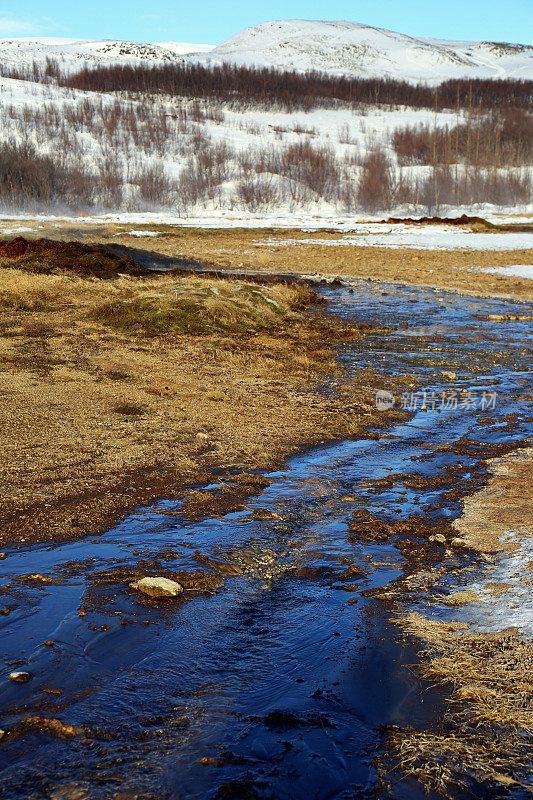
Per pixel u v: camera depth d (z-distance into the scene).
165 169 117.06
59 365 11.02
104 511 5.63
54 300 16.25
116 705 3.17
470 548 5.05
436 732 3.01
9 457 6.75
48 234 37.22
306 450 7.66
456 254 36.97
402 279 27.58
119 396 9.45
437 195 100.50
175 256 31.94
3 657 3.54
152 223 58.44
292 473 6.86
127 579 4.47
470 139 137.62
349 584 4.49
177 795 2.60
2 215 76.75
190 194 102.44
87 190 97.25
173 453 7.23
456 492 6.29
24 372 10.41
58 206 89.94
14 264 21.00
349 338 15.24
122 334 13.80
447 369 12.37
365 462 7.26
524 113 170.25
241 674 3.46
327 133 164.25
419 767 2.78
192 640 3.77
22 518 5.39
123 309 15.12
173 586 4.28
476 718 3.10
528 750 2.90
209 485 6.41
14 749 2.86
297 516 5.72
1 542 4.97
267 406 9.41
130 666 3.50
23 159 93.56
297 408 9.38
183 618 4.02
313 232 50.44
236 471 6.82
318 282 25.67
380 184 105.38
